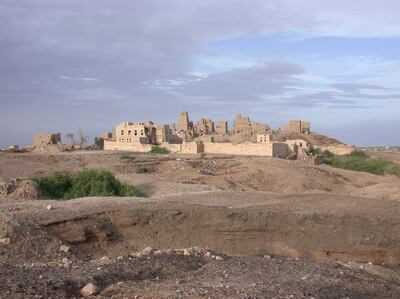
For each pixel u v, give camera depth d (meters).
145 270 12.89
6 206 22.23
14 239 17.98
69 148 86.50
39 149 84.62
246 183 47.22
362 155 78.38
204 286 10.98
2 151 77.81
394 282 14.18
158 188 36.34
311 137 105.25
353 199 25.81
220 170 53.25
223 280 11.85
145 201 23.91
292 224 20.94
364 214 21.94
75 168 51.66
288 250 19.91
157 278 12.18
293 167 53.16
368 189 42.09
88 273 12.14
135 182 38.44
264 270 13.21
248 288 10.76
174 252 15.09
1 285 10.51
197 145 71.88
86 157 62.78
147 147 76.44
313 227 20.75
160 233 20.41
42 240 18.33
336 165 67.31
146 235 20.23
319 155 71.56
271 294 10.37
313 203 24.44
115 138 91.56
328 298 10.78
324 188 45.97
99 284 11.47
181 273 12.91
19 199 27.78
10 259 16.89
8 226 18.52
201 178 45.84
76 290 11.00
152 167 53.97
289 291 10.71
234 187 42.66
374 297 11.81
